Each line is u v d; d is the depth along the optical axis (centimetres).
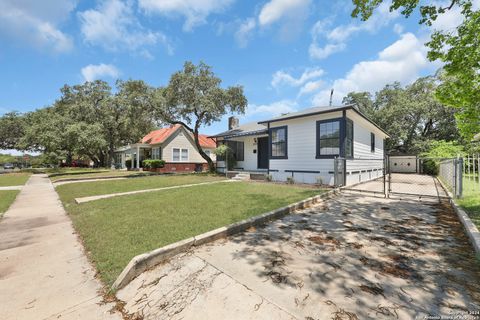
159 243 322
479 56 382
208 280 230
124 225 413
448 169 779
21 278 254
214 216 453
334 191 750
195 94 1582
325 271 240
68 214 562
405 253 282
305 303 188
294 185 944
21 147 2597
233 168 1578
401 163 1970
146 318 186
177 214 477
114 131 2697
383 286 210
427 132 2119
